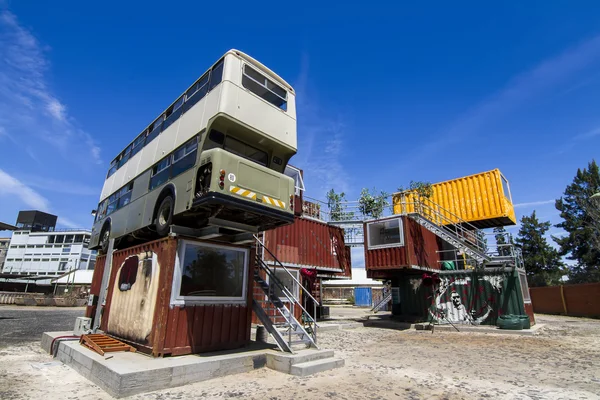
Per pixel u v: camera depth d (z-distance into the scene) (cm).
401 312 1933
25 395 584
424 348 1123
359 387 651
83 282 4594
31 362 845
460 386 659
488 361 902
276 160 912
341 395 600
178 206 800
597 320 2084
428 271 1798
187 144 850
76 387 637
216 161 704
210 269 850
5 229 1852
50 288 4553
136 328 815
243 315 902
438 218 2069
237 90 800
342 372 775
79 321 1004
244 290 914
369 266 1789
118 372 591
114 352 770
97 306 1048
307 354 804
